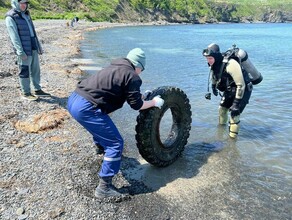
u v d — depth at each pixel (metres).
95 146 6.11
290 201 4.66
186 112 5.90
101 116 4.41
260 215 4.33
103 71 4.41
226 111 7.44
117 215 4.24
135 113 8.55
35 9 73.94
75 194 4.57
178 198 4.70
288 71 15.30
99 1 93.12
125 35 42.97
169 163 5.64
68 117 7.51
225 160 5.91
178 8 119.12
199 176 5.32
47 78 11.63
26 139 6.23
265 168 5.64
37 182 4.79
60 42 26.25
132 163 5.72
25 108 7.76
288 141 6.79
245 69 6.50
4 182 4.71
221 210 4.43
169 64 16.95
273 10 162.38
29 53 7.96
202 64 17.08
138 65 4.51
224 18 144.12
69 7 83.75
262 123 7.85
